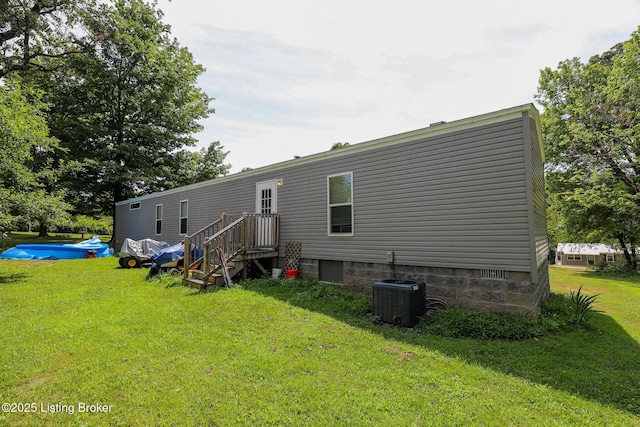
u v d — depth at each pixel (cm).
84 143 1962
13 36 1337
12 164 802
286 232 846
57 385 285
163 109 2139
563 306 555
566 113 1627
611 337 434
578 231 1603
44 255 1272
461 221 533
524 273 471
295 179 833
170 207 1399
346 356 351
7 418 238
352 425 232
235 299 587
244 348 368
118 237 1923
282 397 268
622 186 1309
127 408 252
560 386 292
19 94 892
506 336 411
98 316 484
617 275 1372
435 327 441
